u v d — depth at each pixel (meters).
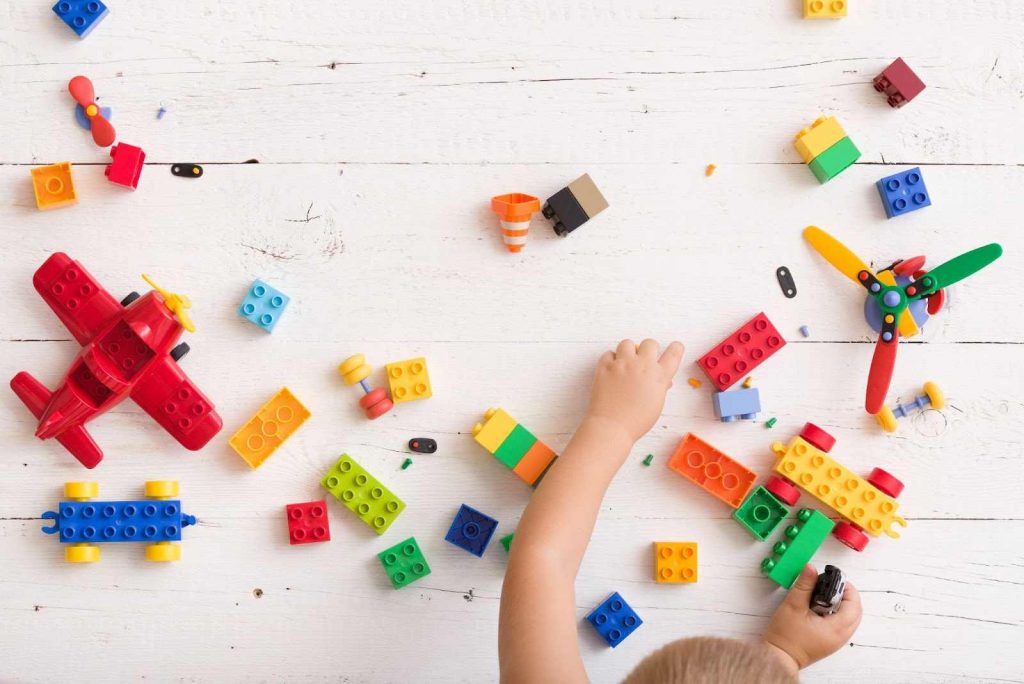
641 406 0.84
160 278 0.90
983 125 0.92
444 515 0.91
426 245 0.91
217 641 0.91
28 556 0.90
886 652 0.92
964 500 0.92
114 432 0.90
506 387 0.92
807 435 0.90
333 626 0.91
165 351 0.85
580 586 0.91
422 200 0.91
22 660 0.90
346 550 0.91
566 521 0.78
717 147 0.92
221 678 0.91
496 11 0.91
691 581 0.91
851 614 0.88
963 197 0.92
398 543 0.91
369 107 0.91
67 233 0.90
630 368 0.86
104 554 0.91
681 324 0.92
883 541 0.92
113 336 0.86
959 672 0.92
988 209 0.92
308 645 0.91
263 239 0.91
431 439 0.91
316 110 0.91
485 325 0.92
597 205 0.89
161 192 0.91
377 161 0.91
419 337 0.91
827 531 0.90
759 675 0.58
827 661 0.92
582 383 0.92
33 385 0.88
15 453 0.90
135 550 0.91
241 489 0.91
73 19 0.89
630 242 0.92
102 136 0.88
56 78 0.90
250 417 0.91
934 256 0.92
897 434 0.92
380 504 0.90
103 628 0.91
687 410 0.92
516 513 0.91
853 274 0.88
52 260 0.86
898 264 0.90
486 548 0.91
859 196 0.92
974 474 0.92
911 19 0.92
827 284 0.92
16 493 0.90
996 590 0.92
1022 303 0.92
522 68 0.91
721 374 0.90
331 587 0.91
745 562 0.92
